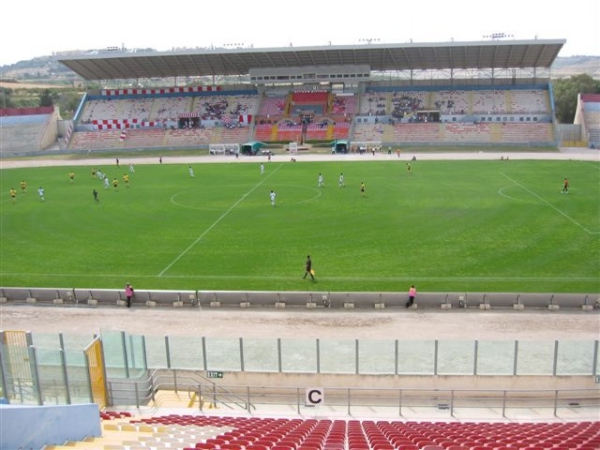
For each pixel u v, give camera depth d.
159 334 34.75
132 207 68.12
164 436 17.91
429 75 130.12
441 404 26.47
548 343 26.56
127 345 26.62
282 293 38.50
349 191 73.56
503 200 65.81
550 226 54.66
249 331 34.75
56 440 16.72
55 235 56.84
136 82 139.62
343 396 27.28
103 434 18.56
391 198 68.62
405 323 35.25
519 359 26.70
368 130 122.00
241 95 135.38
